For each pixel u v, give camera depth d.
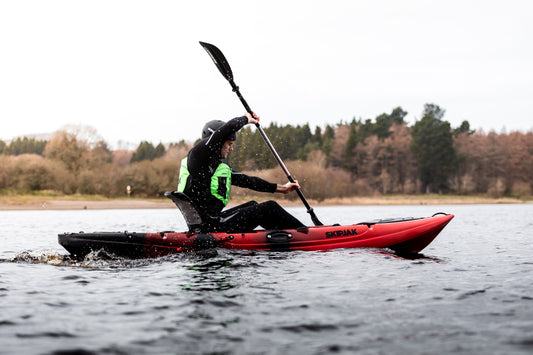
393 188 65.88
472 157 69.31
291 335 1.88
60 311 2.23
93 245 3.73
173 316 2.15
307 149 69.94
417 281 2.96
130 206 29.88
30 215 17.64
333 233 4.18
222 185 3.90
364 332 1.92
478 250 4.94
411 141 71.31
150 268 3.39
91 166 44.12
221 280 2.96
